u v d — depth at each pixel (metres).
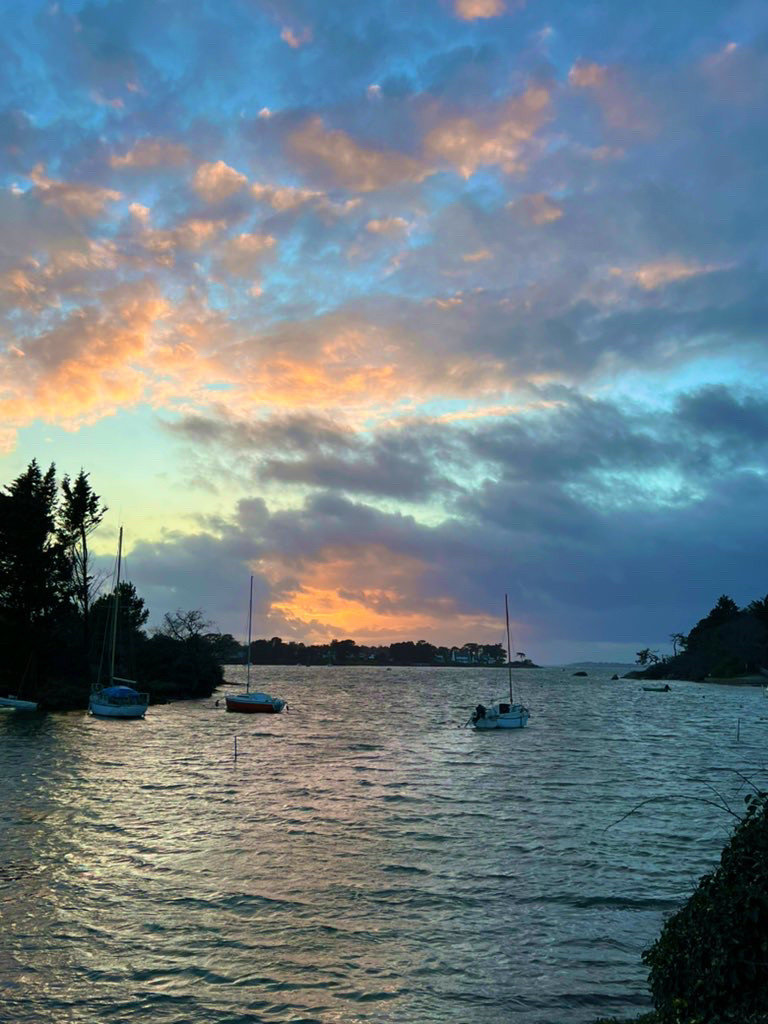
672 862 20.84
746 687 173.25
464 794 32.19
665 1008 8.05
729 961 7.40
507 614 71.25
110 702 72.00
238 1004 12.40
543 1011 12.30
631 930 15.86
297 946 14.80
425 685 187.12
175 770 39.41
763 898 7.43
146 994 12.71
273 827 25.11
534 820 26.44
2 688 78.81
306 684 183.88
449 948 14.82
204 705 95.12
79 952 14.40
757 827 8.18
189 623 113.81
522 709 68.81
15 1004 12.32
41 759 42.47
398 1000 12.63
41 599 78.69
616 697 133.75
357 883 18.80
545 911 16.94
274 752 48.59
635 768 41.62
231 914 16.52
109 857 20.98
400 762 43.88
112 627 89.19
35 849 21.72
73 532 92.44
